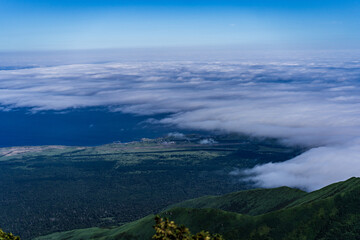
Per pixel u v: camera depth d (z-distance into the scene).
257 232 152.38
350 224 144.75
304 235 147.62
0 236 72.56
